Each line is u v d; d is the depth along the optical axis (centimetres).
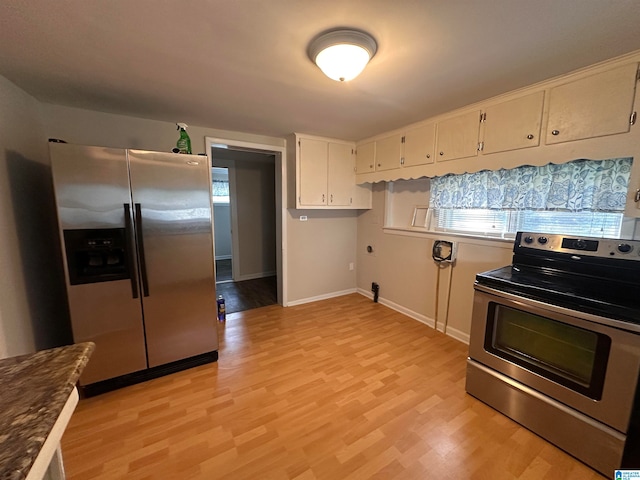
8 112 177
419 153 273
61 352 88
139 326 206
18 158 186
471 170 227
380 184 368
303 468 140
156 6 110
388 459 145
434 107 231
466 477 136
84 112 234
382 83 183
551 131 179
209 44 138
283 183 347
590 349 139
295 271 373
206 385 206
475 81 180
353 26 124
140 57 151
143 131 260
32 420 60
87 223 184
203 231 224
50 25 123
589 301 138
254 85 187
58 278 234
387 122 274
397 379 212
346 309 358
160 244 208
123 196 192
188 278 221
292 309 359
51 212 227
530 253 193
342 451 150
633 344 124
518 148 196
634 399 125
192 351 227
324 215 388
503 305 174
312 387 203
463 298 272
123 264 198
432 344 266
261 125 285
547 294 153
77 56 150
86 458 145
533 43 137
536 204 217
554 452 149
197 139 289
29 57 150
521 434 161
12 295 170
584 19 118
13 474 47
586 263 163
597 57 151
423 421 171
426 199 316
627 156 152
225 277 524
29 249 193
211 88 192
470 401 188
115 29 126
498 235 250
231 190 483
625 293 146
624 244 148
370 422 170
